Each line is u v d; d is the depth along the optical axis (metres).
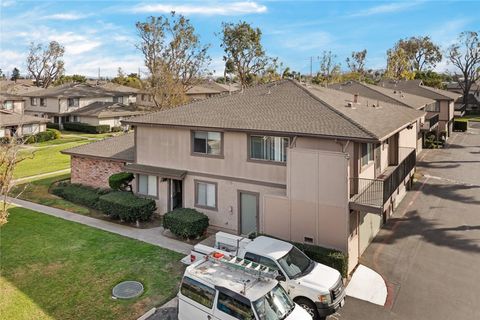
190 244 17.97
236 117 19.50
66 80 111.06
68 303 12.94
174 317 12.20
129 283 14.27
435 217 21.72
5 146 18.66
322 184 15.38
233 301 10.14
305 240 15.96
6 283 14.21
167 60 60.25
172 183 21.45
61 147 45.88
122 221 21.11
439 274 15.45
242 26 78.06
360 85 40.59
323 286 11.88
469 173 31.59
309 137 16.59
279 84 22.95
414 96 43.69
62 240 18.33
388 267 16.02
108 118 59.91
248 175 18.69
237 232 19.27
